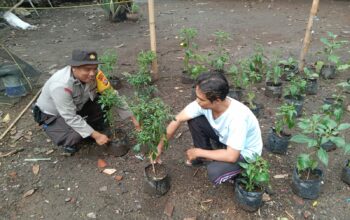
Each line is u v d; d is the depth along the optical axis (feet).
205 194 9.93
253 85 15.76
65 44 22.36
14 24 25.63
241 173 9.21
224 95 8.14
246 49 20.24
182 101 14.76
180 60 19.01
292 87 13.24
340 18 26.45
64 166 11.18
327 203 9.51
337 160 11.14
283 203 9.52
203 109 9.13
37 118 11.18
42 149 12.03
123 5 26.17
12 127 13.29
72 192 10.13
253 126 8.92
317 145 9.16
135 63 18.69
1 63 15.26
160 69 17.89
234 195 9.60
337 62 14.67
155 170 10.11
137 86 14.53
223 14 28.53
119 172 10.82
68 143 11.00
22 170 11.04
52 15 29.25
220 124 8.93
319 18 26.61
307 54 19.15
